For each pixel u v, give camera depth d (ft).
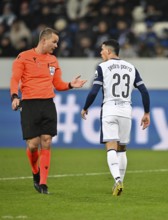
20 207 90.02
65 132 195.11
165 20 237.04
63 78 200.03
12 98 100.27
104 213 85.61
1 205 91.71
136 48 218.79
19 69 102.32
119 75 101.96
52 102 103.55
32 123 101.96
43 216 83.25
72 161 157.89
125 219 81.51
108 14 230.27
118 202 94.89
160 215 84.48
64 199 97.35
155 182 119.34
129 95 102.94
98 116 192.65
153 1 240.12
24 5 241.14
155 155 173.99
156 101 193.36
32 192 104.94
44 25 233.14
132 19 233.35
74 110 195.31
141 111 191.21
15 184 115.44
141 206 91.45
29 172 134.51
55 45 103.81
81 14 238.48
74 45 221.25
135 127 191.52
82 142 193.67
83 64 199.00
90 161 157.99
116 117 101.35
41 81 102.73
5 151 183.32
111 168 100.37
